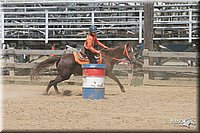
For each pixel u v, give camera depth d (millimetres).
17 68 20172
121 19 24672
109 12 24219
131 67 19000
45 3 25234
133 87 17750
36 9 25469
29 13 24953
